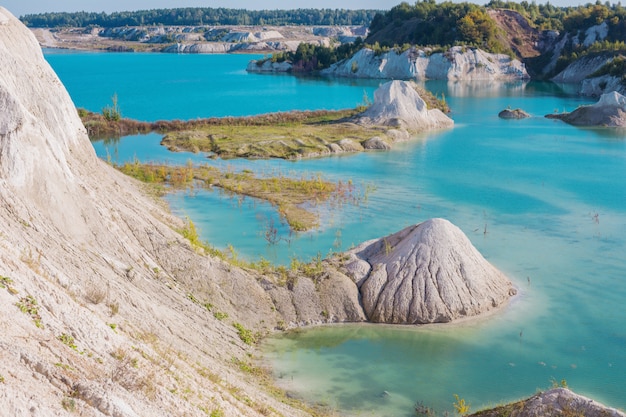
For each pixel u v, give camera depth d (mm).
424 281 30125
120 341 17922
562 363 26094
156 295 25859
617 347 27453
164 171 55062
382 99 86375
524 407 19578
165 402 15875
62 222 26031
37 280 17453
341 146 69812
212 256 31094
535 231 42219
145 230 30344
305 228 41500
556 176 57844
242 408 19109
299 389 23703
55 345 15023
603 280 34281
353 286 30516
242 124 87188
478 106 111188
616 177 57594
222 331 26469
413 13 196625
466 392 23891
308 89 141000
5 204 22922
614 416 18188
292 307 29234
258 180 54594
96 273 23188
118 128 81938
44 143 27375
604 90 124375
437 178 56812
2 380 12125
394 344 27531
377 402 23062
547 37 183250
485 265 32375
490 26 172375
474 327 29047
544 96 126688
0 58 34031
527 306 31156
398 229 41906
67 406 12805
